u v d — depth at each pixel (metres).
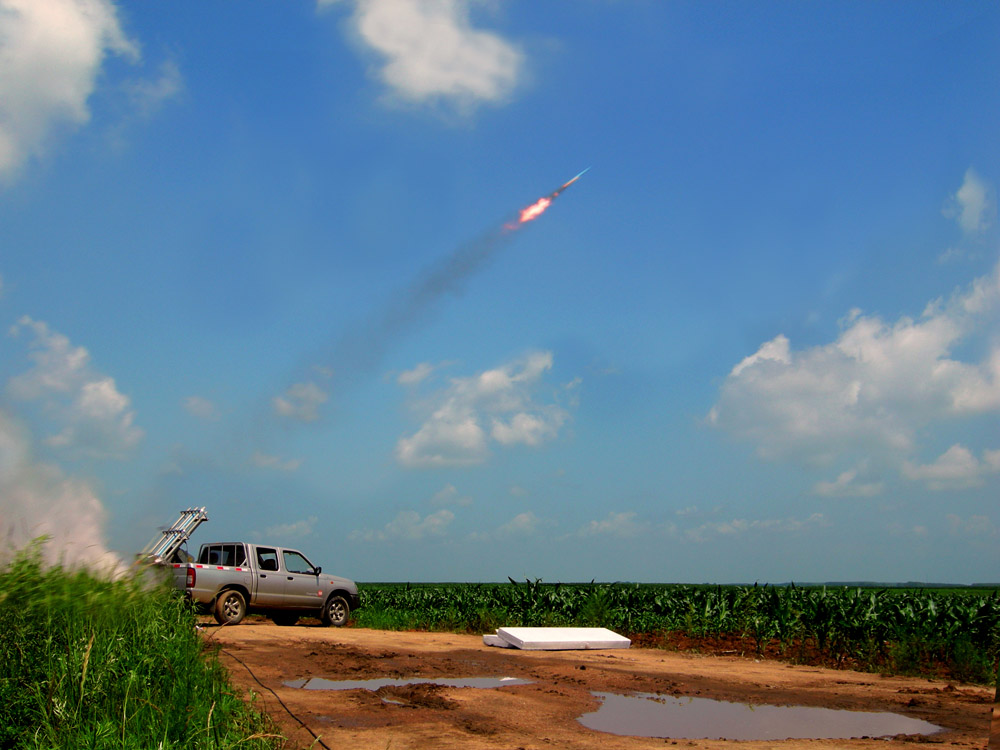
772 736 6.65
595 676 10.09
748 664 12.13
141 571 6.59
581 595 19.91
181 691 5.60
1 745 4.82
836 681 10.16
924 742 6.41
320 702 7.54
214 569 17.45
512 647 13.66
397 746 5.82
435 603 25.02
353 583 20.19
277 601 18.38
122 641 6.07
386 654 12.02
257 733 5.28
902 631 11.96
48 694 5.23
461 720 6.90
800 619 13.70
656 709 7.84
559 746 6.03
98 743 4.56
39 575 5.88
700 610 16.95
